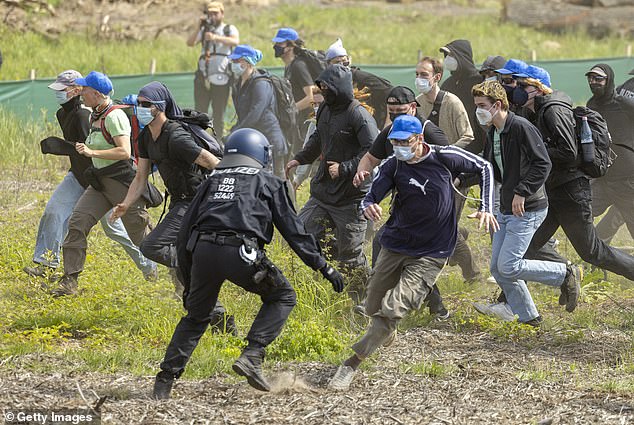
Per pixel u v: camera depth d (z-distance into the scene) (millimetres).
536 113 22438
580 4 84688
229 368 18922
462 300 24672
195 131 20438
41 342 20531
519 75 22141
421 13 84625
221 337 20625
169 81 46969
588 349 21297
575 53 72250
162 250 20797
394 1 89062
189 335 16750
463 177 19984
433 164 18016
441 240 18328
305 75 34469
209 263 16125
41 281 24250
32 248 27812
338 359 19625
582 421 16219
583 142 22438
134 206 24062
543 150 20922
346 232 23109
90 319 21844
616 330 22875
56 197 24922
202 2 78188
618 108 27594
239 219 16141
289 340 20125
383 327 17844
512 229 21672
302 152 23859
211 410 16125
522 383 18453
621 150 27453
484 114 20922
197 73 43812
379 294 19031
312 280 23484
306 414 16031
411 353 20531
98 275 24688
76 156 24469
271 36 69500
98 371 18578
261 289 16531
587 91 52500
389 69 48688
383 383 18188
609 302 25188
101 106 23656
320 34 71875
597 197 28047
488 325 22188
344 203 22969
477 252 29781
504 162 21297
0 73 55531
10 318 21797
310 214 23422
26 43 62781
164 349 20359
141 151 21203
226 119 47344
